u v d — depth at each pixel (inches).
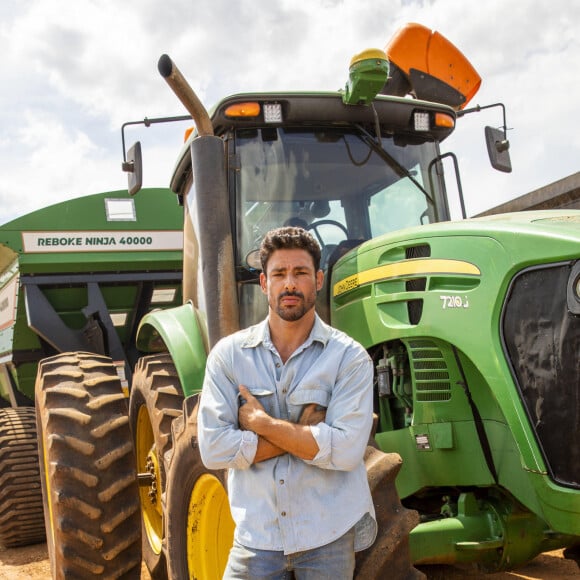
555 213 118.7
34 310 233.8
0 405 309.0
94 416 145.7
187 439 117.7
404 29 177.6
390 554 88.5
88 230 238.7
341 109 141.6
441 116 150.4
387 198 146.1
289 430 78.5
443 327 109.3
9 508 209.2
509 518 110.1
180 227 249.8
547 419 97.3
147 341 187.6
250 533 80.5
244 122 137.8
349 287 128.2
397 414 125.4
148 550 166.4
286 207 139.1
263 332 86.0
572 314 95.5
